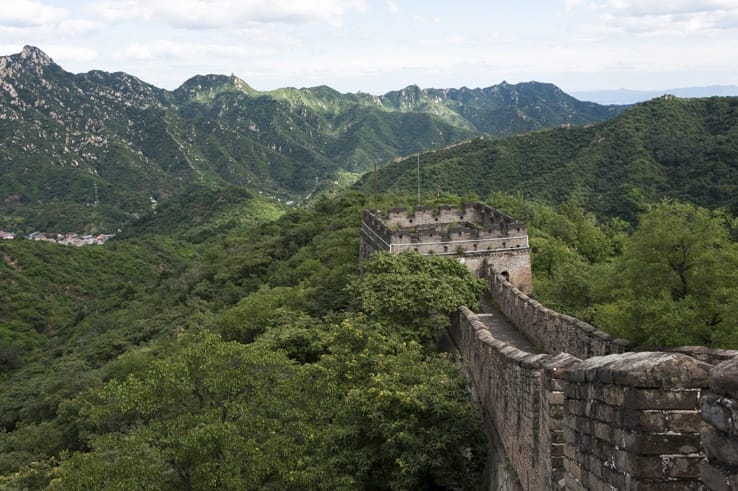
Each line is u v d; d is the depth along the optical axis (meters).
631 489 6.35
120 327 83.62
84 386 53.28
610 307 27.31
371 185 165.00
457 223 50.59
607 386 6.98
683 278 24.27
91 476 17.45
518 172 143.62
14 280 130.12
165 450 17.62
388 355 24.84
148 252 162.88
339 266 55.91
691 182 108.19
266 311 47.81
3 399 60.53
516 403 15.44
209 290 86.19
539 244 54.12
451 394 20.59
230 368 20.05
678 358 6.25
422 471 19.12
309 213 117.44
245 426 18.69
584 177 126.38
